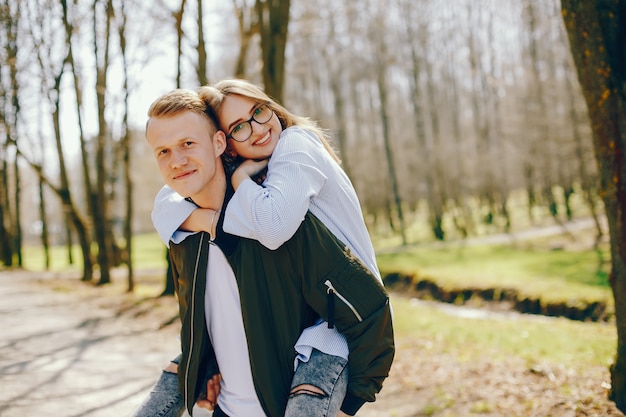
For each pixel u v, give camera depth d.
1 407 4.91
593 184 25.14
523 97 36.91
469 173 41.28
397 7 35.81
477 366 6.80
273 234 1.61
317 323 1.76
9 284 18.98
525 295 15.20
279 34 11.60
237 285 1.76
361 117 46.16
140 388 5.82
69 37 17.30
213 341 1.88
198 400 1.94
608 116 4.27
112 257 30.06
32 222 75.94
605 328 9.34
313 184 1.72
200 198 1.86
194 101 1.83
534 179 38.25
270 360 1.72
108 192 26.09
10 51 16.42
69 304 13.18
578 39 4.32
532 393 5.36
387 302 1.75
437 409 5.36
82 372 6.50
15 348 7.81
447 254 25.98
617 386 4.53
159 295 14.65
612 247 4.45
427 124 47.78
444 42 41.19
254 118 1.89
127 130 16.70
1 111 18.20
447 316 12.00
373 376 1.71
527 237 29.66
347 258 1.72
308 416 1.61
